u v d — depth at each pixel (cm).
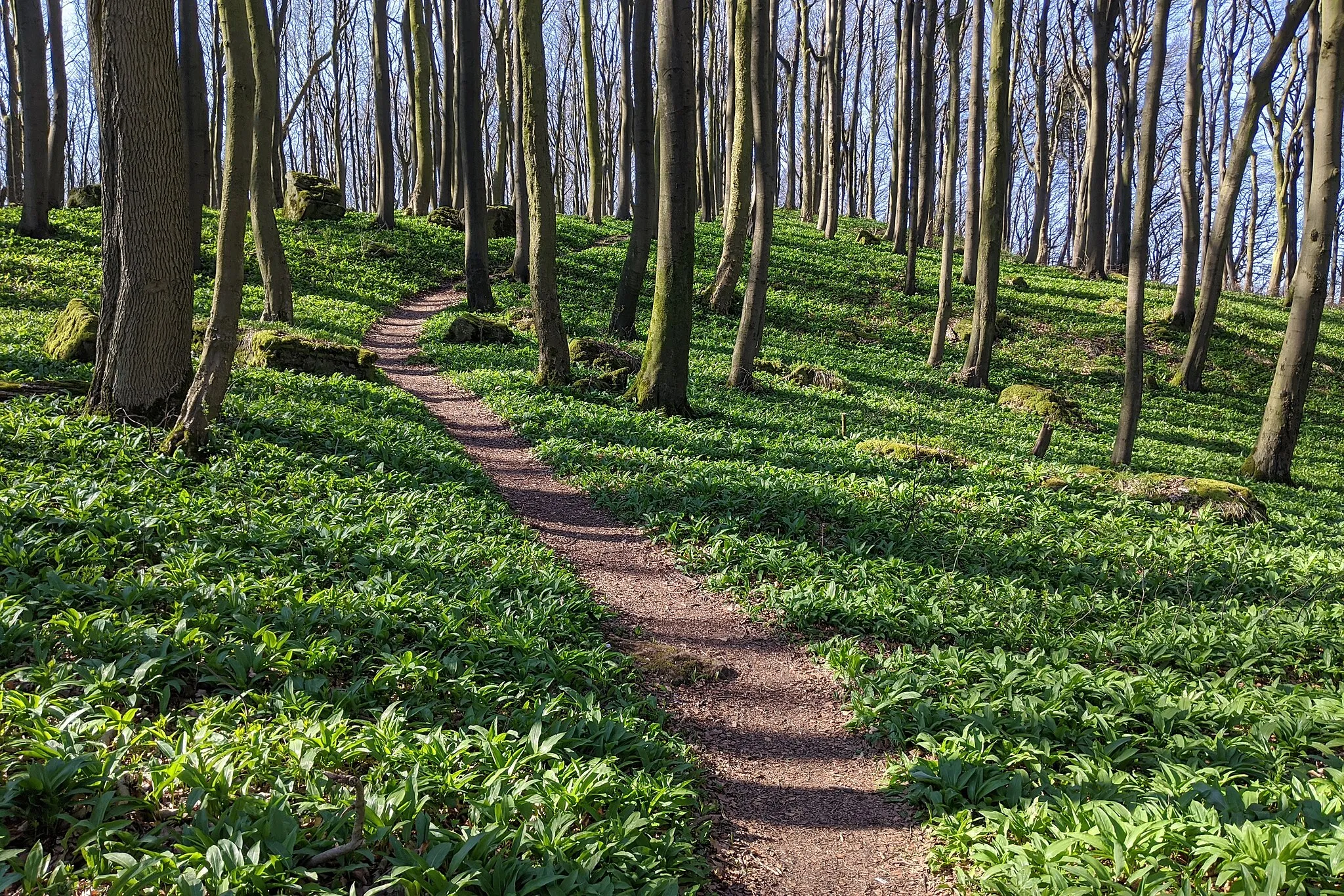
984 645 862
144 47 1058
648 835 506
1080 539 1216
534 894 434
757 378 2359
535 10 1748
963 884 505
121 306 1127
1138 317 1812
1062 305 3684
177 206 1118
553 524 1184
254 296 2692
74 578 695
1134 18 4388
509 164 6950
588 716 625
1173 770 582
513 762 534
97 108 1130
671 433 1627
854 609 916
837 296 3628
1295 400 1831
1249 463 1902
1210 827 488
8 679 546
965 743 631
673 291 1758
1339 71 1648
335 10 5169
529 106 1808
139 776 480
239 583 730
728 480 1327
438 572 874
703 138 4816
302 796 471
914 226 3588
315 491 1055
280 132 4300
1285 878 434
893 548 1128
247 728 528
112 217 1130
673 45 1633
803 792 620
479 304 2936
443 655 695
